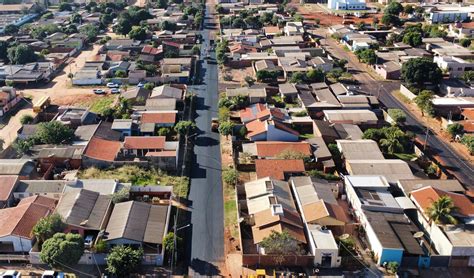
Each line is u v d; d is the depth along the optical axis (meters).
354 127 105.81
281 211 70.94
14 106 122.06
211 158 96.31
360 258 66.75
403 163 88.00
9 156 94.19
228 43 179.62
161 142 94.44
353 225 72.00
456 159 97.00
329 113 112.12
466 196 79.12
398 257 65.06
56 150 91.94
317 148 95.00
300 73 139.00
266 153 92.88
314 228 69.31
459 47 172.38
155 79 140.12
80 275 62.84
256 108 113.25
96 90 133.62
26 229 67.19
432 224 70.06
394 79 147.62
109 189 78.81
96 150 92.06
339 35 196.38
